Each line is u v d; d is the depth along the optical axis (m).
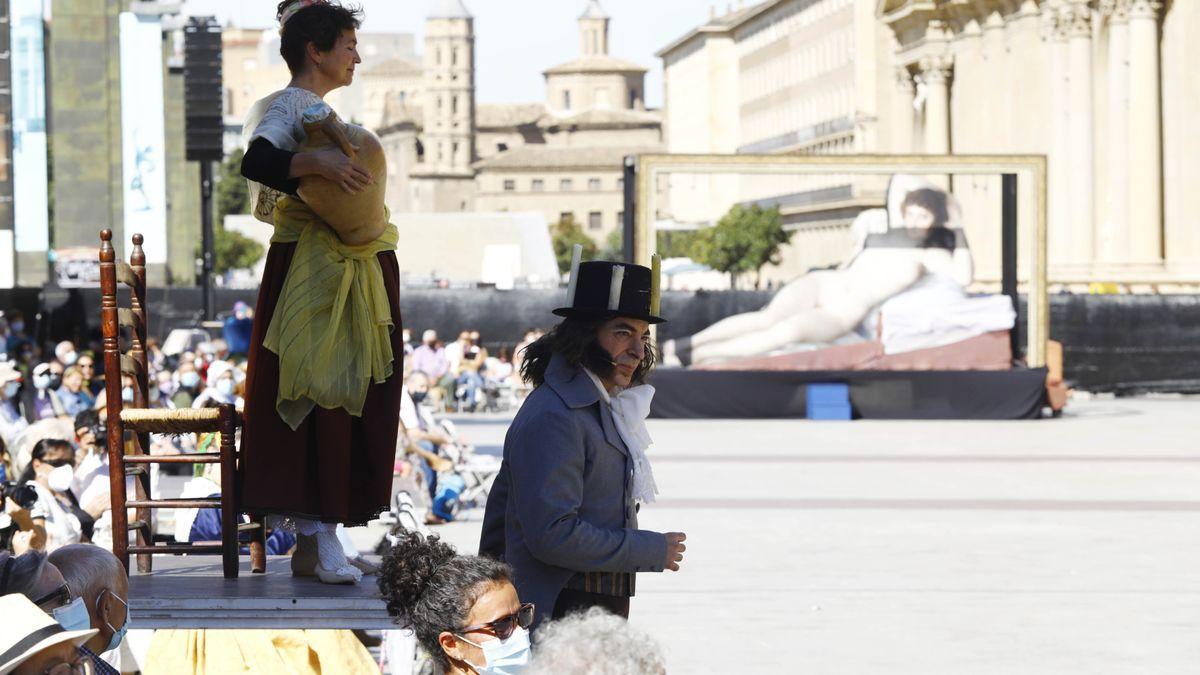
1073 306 67.12
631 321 9.17
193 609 9.02
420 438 28.39
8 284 60.62
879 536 25.95
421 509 27.48
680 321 55.44
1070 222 97.25
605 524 9.18
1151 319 67.19
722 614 19.20
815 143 193.88
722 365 55.34
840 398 54.91
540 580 9.10
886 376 54.94
